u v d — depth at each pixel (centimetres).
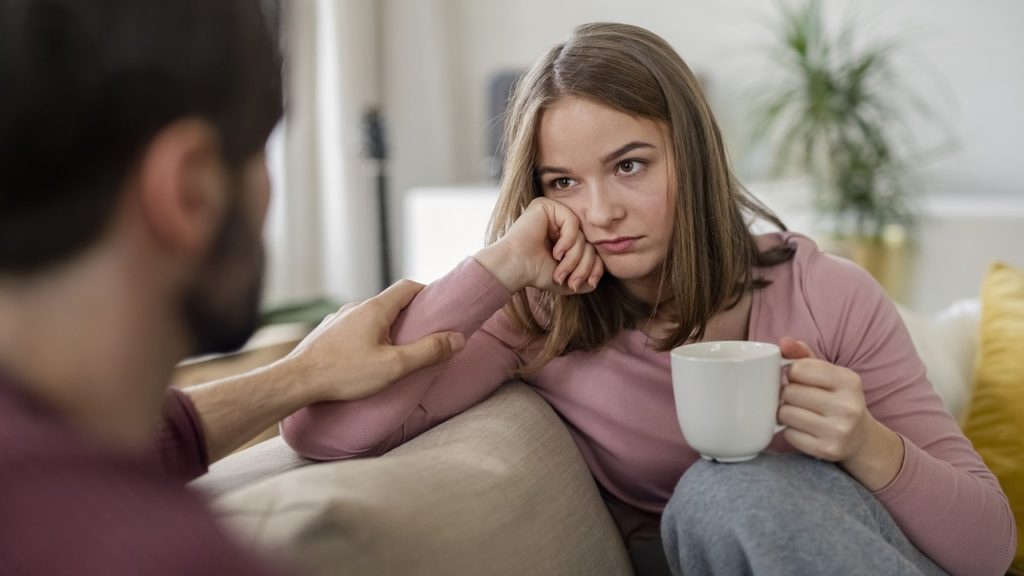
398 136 386
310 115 360
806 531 73
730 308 104
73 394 49
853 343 103
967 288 281
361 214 365
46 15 45
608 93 94
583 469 102
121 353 50
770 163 336
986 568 93
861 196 281
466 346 106
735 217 104
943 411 101
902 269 284
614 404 107
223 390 90
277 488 68
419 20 386
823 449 82
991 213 276
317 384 92
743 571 74
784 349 87
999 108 319
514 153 102
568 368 110
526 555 78
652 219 97
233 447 90
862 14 329
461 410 104
